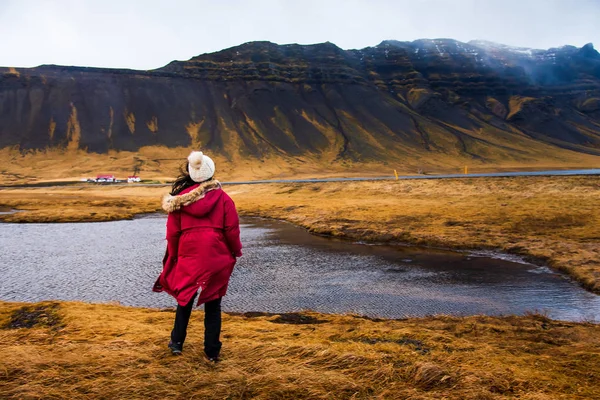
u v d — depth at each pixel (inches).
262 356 253.8
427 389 212.1
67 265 1072.2
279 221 1966.0
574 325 492.1
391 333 382.9
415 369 230.7
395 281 861.2
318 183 3390.7
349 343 316.5
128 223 2062.0
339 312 665.6
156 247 1342.3
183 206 221.6
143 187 4512.8
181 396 194.7
